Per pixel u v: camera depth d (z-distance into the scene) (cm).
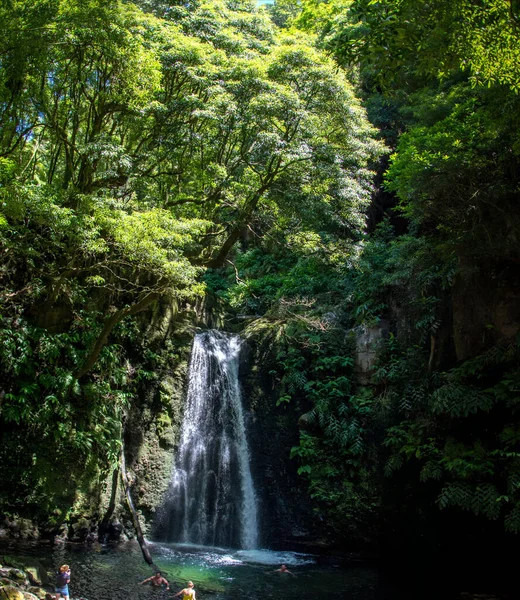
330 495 1478
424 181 1327
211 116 1442
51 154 1700
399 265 1652
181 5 1678
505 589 1181
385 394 1568
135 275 1559
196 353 1664
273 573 1212
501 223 1336
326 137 1686
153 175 1599
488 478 1289
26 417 1270
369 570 1302
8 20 1206
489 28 817
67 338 1370
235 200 1709
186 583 1081
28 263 1351
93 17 1264
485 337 1423
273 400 1666
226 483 1559
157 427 1530
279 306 1947
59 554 1179
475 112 1388
